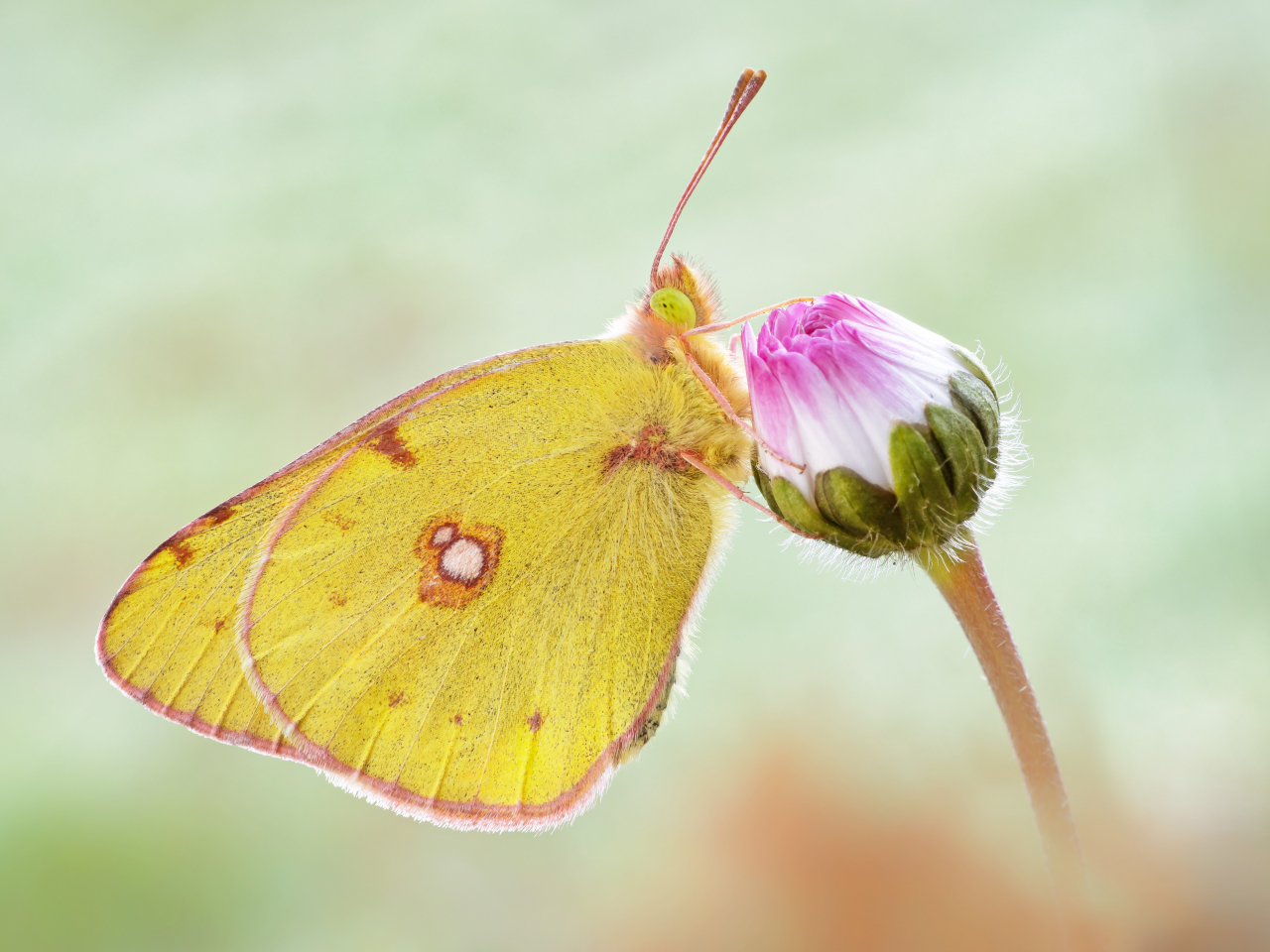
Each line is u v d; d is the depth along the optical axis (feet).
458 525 0.76
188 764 0.87
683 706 0.84
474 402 0.76
